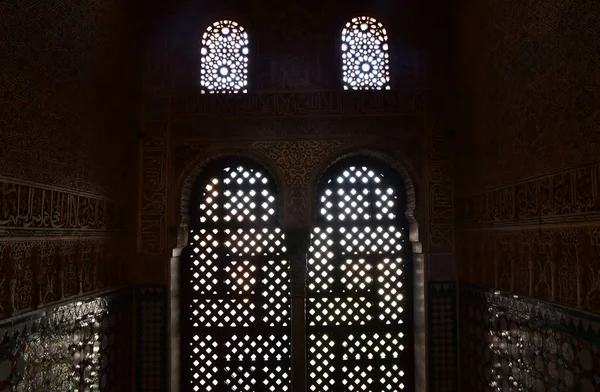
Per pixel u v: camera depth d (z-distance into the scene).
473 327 4.79
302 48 5.50
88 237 4.15
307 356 5.65
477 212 4.71
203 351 5.65
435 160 5.34
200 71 5.50
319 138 5.40
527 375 3.68
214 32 5.56
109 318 4.59
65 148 3.75
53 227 3.56
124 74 5.03
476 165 4.74
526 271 3.71
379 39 5.52
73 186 3.88
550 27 3.31
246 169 5.75
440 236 5.27
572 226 3.06
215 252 5.71
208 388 5.63
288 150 5.41
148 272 5.25
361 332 5.68
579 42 2.95
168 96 5.46
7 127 2.98
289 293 5.68
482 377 4.57
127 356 5.04
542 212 3.45
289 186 5.37
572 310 3.05
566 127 3.12
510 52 3.95
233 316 5.68
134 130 5.29
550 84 3.32
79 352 3.96
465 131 5.05
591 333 2.85
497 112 4.22
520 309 3.79
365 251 5.74
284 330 5.66
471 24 4.84
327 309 5.71
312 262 5.75
